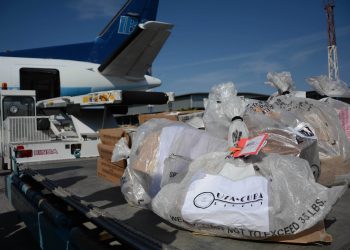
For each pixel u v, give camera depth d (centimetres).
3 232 361
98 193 235
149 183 191
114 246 163
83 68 1005
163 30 893
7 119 425
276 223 135
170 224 167
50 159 382
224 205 142
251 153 148
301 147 189
